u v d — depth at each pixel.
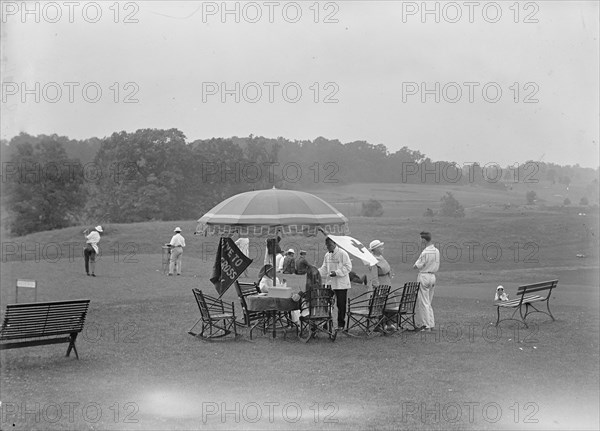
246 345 11.28
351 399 8.80
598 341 10.84
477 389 9.16
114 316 13.16
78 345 11.16
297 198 11.60
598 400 9.03
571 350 10.55
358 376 9.66
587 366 9.92
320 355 10.71
